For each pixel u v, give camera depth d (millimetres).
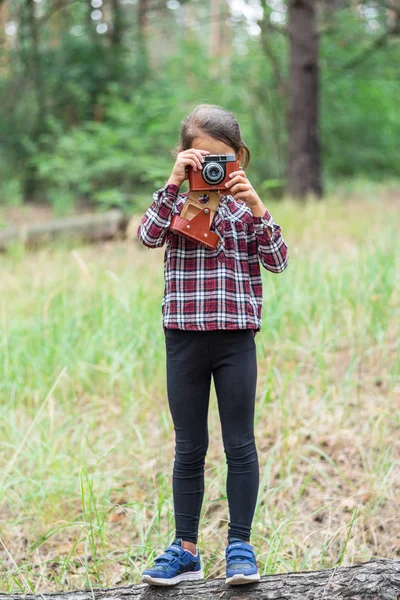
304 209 10195
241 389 2422
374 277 5621
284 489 3645
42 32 16453
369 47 15398
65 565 3045
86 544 3113
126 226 9781
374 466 3756
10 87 16000
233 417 2447
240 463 2443
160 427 4266
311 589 2303
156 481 3740
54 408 4508
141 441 3957
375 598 2234
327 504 3281
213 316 2377
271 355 4992
